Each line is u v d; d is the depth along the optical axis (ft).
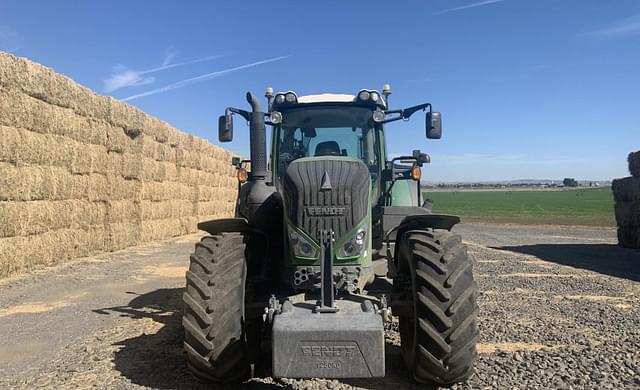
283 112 19.02
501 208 154.71
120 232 46.06
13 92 32.19
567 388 13.71
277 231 15.71
